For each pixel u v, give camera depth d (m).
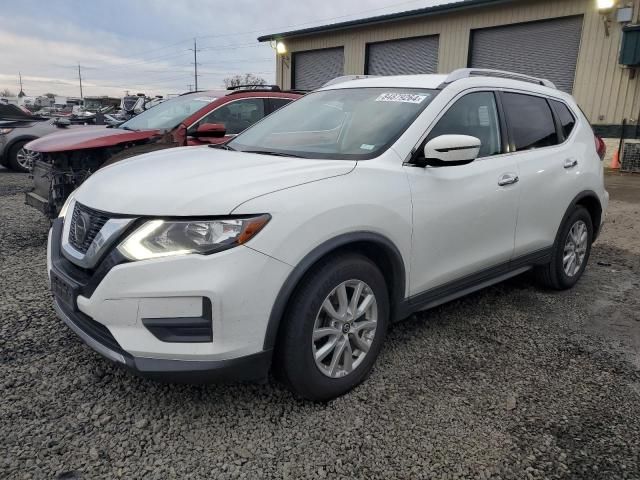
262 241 2.31
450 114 3.32
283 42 20.67
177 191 2.42
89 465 2.24
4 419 2.52
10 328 3.47
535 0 13.77
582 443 2.46
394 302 3.00
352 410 2.68
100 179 2.89
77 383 2.85
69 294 2.54
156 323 2.28
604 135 13.14
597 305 4.20
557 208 4.09
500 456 2.37
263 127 3.83
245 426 2.53
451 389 2.90
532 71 14.30
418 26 16.44
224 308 2.25
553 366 3.19
